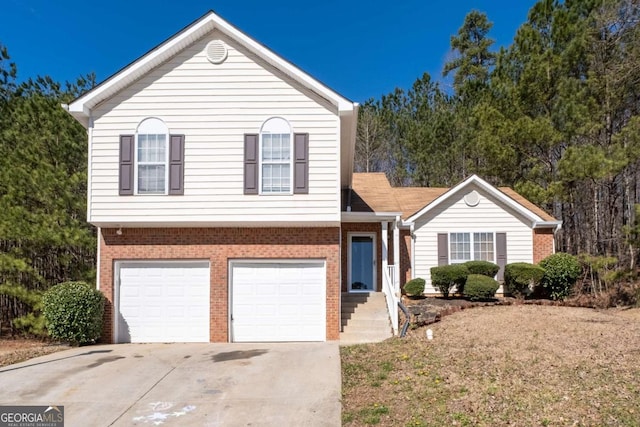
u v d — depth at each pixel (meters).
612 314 14.77
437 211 18.58
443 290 17.41
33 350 12.13
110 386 8.66
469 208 18.58
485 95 28.42
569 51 22.36
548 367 8.81
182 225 12.91
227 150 12.82
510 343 10.73
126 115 12.91
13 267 14.57
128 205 12.70
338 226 13.06
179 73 12.99
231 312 12.99
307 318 12.97
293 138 12.79
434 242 18.47
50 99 17.12
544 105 24.44
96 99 12.82
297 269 13.12
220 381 8.84
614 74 19.88
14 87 19.73
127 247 13.02
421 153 33.28
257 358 10.59
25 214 14.70
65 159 16.75
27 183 15.05
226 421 6.92
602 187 22.12
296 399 7.78
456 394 7.55
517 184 24.11
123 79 12.70
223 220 12.62
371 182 21.19
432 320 13.82
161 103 12.93
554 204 27.31
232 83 12.95
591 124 20.19
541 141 23.31
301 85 12.92
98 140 12.86
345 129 13.65
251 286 13.07
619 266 19.36
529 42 25.80
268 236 13.09
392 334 12.83
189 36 12.77
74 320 12.09
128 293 13.05
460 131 32.06
